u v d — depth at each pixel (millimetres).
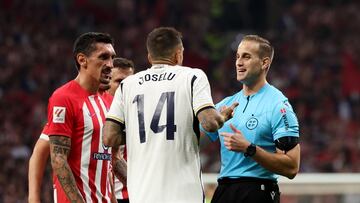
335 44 88062
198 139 18812
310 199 40406
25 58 74438
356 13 92875
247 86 21375
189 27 89375
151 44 19203
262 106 20844
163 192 18328
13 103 68625
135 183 18719
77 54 20719
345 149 68500
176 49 19172
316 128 73312
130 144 18984
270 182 20703
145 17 89188
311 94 78438
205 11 92875
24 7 82750
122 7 88875
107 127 19156
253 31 93312
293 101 77562
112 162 20641
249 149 19375
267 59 21156
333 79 81562
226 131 21078
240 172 20734
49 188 49156
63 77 73938
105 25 86562
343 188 40594
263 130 20609
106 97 21781
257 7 93938
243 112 21062
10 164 59281
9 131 63812
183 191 18312
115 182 23969
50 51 76938
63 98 20266
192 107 18531
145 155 18641
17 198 55531
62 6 85375
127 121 19094
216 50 87938
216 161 59406
